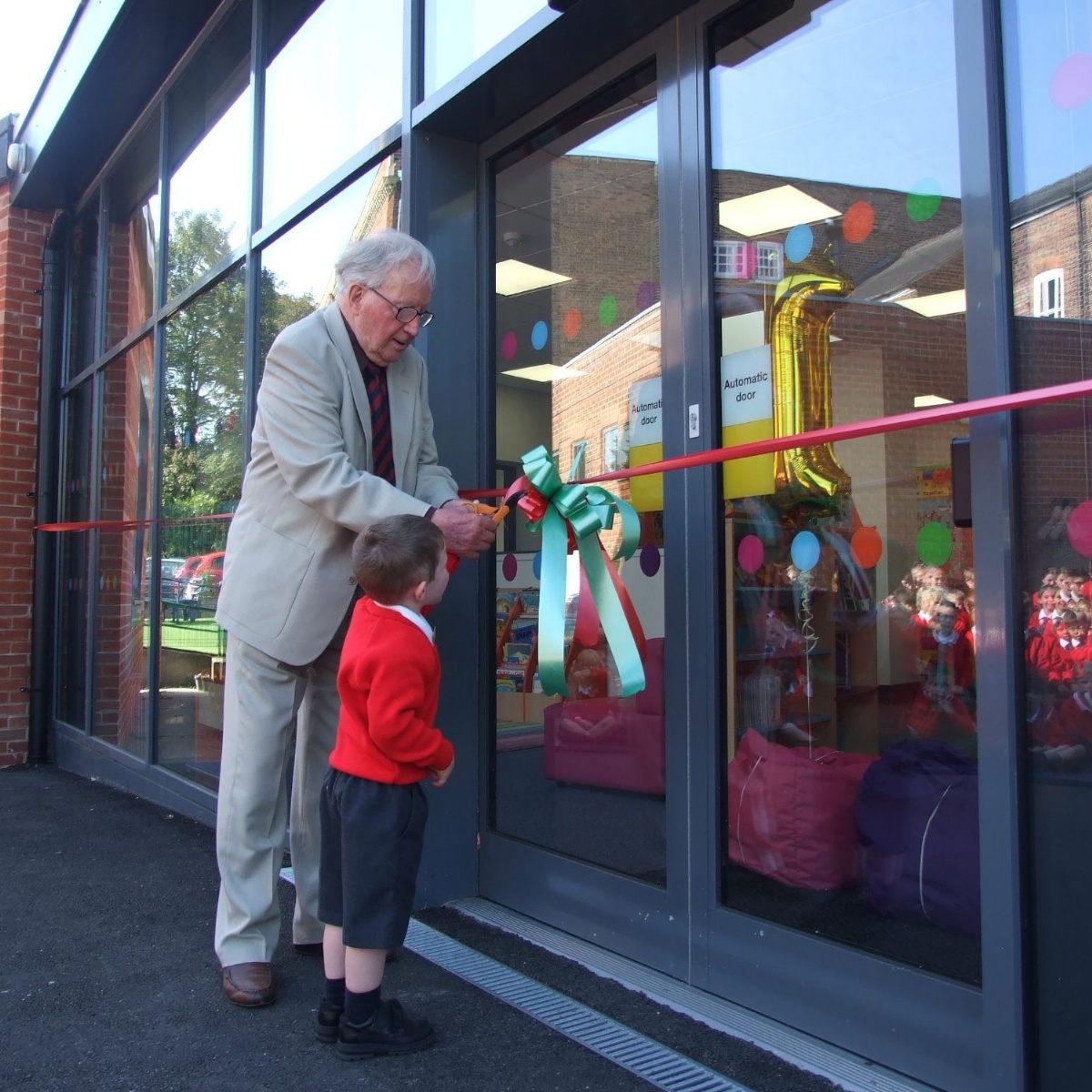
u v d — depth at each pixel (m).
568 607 2.82
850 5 2.14
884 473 2.04
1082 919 1.66
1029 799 1.73
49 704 6.25
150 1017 2.30
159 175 5.14
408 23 3.17
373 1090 1.94
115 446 5.62
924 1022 1.90
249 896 2.40
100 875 3.53
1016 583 1.74
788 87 2.27
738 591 2.36
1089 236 1.68
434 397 3.07
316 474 2.26
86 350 6.20
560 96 2.89
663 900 2.47
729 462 2.40
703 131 2.45
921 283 1.96
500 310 3.14
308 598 2.36
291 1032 2.21
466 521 2.22
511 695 3.00
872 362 2.06
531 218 3.02
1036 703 1.72
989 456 1.77
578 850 2.75
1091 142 1.69
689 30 2.49
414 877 2.07
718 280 2.43
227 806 2.42
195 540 4.52
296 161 3.96
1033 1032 1.71
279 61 4.14
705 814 2.37
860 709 2.09
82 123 5.55
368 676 1.99
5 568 6.19
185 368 4.75
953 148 1.93
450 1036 2.15
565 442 2.89
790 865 2.20
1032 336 1.76
